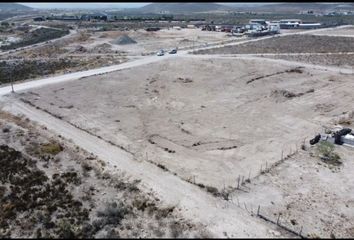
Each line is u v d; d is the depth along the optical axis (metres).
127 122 41.91
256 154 34.22
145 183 28.52
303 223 24.27
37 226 23.52
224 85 56.97
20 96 50.25
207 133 39.28
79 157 32.88
